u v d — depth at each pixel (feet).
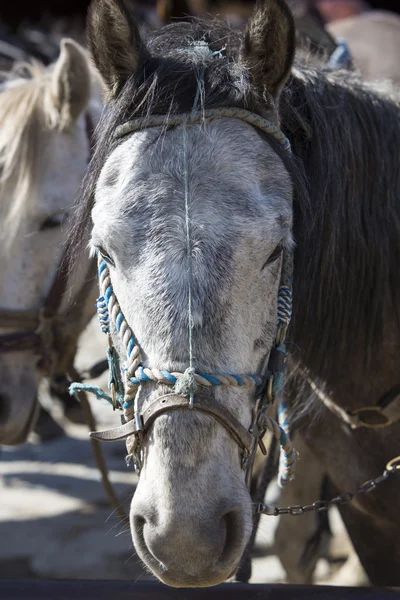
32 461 12.75
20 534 10.09
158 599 3.84
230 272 4.04
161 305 4.00
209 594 3.87
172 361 4.00
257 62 4.58
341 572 8.63
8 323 7.30
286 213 4.32
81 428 14.16
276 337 4.45
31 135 7.35
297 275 4.78
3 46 12.97
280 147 4.50
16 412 7.45
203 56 4.63
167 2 13.83
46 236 7.33
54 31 28.32
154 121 4.40
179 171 4.21
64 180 7.40
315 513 7.52
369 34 11.87
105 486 7.53
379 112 5.46
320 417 5.81
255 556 9.51
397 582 6.20
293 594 3.85
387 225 5.33
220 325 4.02
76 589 3.88
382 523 6.02
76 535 10.00
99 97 8.19
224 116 4.41
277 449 6.31
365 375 5.49
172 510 3.92
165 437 4.01
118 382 4.61
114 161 4.41
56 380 7.97
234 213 4.11
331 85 5.43
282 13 4.44
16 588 3.88
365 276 5.32
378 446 5.59
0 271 7.30
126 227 4.14
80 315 7.45
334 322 5.31
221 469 4.03
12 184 7.29
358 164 5.24
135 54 4.63
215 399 4.05
